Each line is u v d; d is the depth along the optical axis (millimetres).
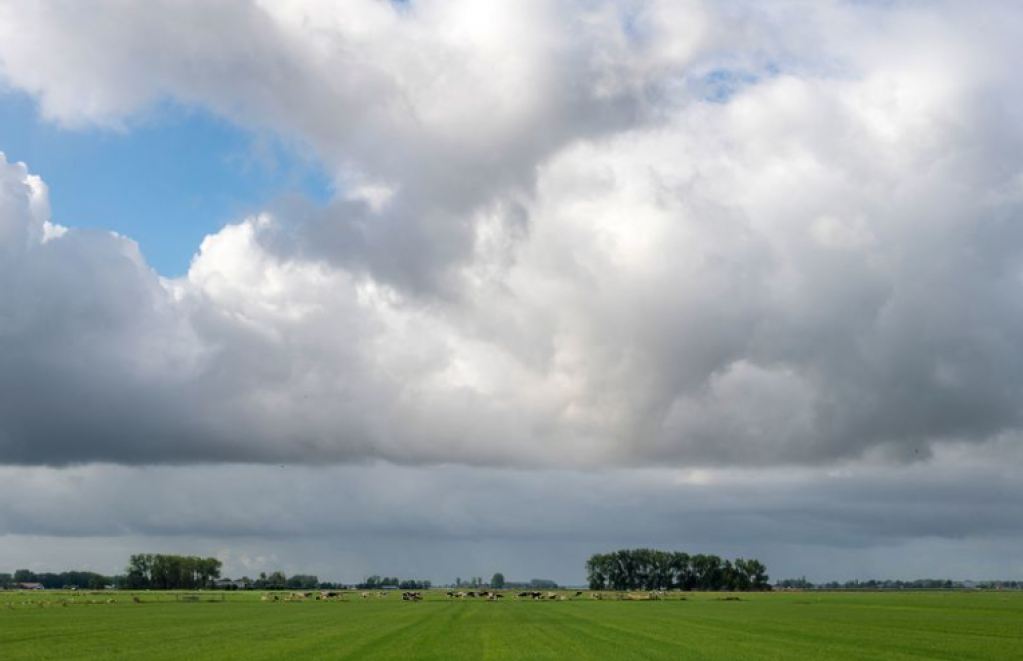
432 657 54562
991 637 74688
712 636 75125
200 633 77438
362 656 55094
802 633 79188
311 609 138875
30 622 94562
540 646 63438
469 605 164250
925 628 86812
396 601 193875
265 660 52406
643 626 90125
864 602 177125
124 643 65938
